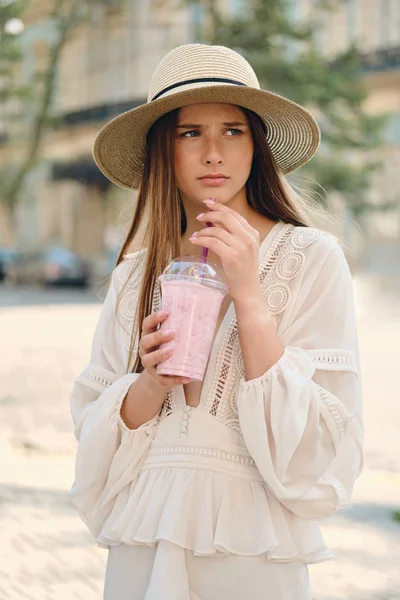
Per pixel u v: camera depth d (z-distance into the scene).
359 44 26.33
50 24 37.69
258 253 2.14
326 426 2.07
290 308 2.22
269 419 2.06
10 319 18.33
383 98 27.55
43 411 8.44
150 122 2.38
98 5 33.72
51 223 40.78
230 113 2.28
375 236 28.56
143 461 2.21
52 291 29.14
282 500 2.06
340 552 4.59
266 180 2.41
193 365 2.04
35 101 34.72
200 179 2.29
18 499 5.56
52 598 3.94
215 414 2.17
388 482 5.94
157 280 2.31
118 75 36.31
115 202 39.47
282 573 2.09
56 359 12.03
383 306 19.77
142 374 2.17
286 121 2.41
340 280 2.25
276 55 24.28
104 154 2.55
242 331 2.07
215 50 2.28
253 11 24.31
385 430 7.45
